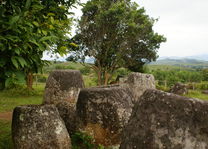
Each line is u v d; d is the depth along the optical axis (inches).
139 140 72.3
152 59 610.2
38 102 377.4
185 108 67.7
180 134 65.6
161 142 67.2
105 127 159.2
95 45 553.3
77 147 158.4
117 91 168.1
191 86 719.7
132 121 79.1
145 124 72.9
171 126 67.3
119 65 593.0
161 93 74.2
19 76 93.8
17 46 86.5
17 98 412.2
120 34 529.3
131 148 73.6
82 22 523.5
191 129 65.2
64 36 116.0
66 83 202.1
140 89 282.2
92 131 162.1
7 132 193.0
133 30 507.8
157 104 72.6
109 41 541.3
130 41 542.3
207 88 708.7
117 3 497.4
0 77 97.9
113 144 157.6
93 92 165.8
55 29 114.7
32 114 138.6
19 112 141.2
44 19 114.1
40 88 578.6
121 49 554.6
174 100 70.2
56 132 140.8
